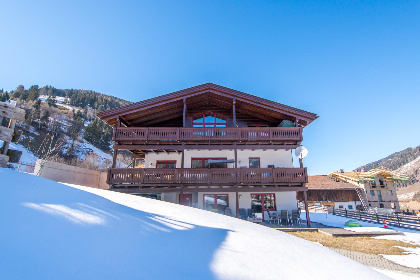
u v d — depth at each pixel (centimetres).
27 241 192
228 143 1455
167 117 1712
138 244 257
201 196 1559
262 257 312
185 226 391
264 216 1526
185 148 1431
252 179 1369
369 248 840
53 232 219
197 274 226
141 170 1355
